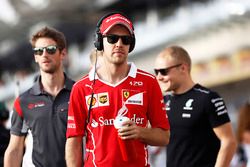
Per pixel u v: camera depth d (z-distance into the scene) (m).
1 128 7.93
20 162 7.04
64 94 6.97
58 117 6.87
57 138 6.85
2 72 50.16
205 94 7.29
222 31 24.23
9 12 42.38
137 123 5.56
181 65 7.48
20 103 7.02
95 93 5.58
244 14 22.67
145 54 28.92
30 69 48.56
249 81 25.55
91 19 42.75
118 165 5.48
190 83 7.46
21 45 48.19
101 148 5.52
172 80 7.46
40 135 6.90
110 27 5.41
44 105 6.93
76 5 40.84
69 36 44.59
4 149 7.83
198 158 7.25
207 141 7.27
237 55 23.89
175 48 7.56
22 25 44.22
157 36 27.95
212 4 24.42
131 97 5.55
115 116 5.52
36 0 40.59
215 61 24.89
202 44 25.31
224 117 7.23
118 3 39.28
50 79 7.02
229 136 7.21
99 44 5.66
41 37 7.00
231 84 26.36
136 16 39.31
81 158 5.69
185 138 7.29
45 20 43.19
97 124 5.56
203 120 7.26
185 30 25.92
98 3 40.50
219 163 7.14
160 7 35.03
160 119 5.66
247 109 8.25
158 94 5.70
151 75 5.70
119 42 5.43
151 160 11.61
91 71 5.68
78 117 5.67
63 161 6.84
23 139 7.09
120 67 5.59
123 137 5.34
